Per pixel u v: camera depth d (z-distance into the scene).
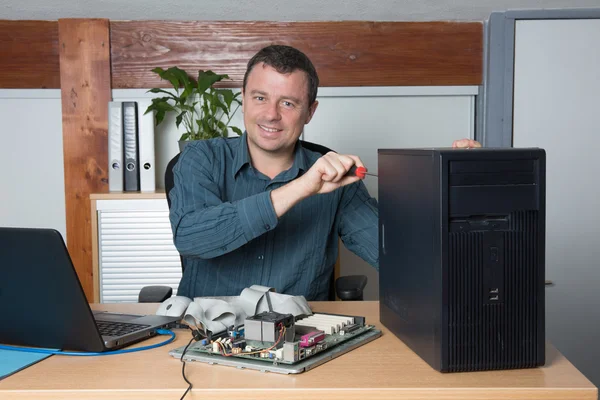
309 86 1.67
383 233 1.29
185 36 2.89
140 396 0.95
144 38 2.88
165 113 2.94
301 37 2.89
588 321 3.05
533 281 1.03
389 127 3.01
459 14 2.88
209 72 2.74
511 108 2.94
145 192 2.72
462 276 1.01
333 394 0.94
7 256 1.11
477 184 1.00
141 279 2.68
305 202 1.74
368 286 3.01
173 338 1.22
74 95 2.88
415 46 2.92
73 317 1.11
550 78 2.95
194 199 1.60
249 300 1.34
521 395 0.94
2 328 1.18
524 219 1.02
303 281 1.74
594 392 0.95
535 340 1.04
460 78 2.96
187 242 1.45
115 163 2.74
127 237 2.66
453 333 1.01
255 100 1.66
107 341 1.14
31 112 2.95
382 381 0.97
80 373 1.03
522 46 2.92
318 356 1.07
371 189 3.03
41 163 2.98
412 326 1.12
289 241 1.73
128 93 2.91
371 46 2.91
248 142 1.79
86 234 2.91
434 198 1.01
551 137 2.98
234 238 1.39
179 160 1.76
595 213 3.01
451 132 3.02
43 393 0.95
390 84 2.94
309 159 1.87
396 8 2.82
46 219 3.02
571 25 2.91
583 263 3.03
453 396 0.94
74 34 2.86
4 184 2.99
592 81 2.96
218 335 1.17
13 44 2.88
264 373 1.01
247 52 2.90
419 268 1.08
